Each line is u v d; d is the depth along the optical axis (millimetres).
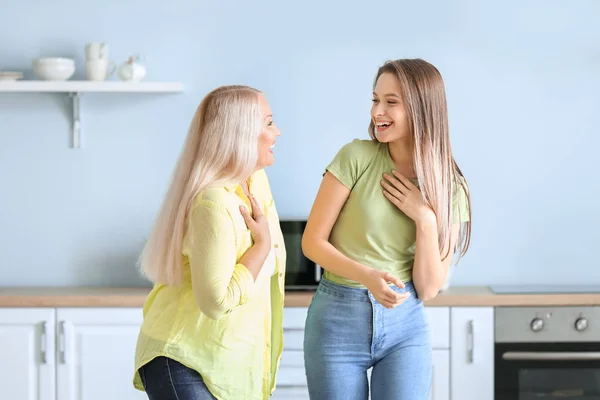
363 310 2461
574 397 3770
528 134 4105
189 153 2340
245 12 4047
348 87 4070
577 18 4070
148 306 2477
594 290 3943
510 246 4137
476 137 4102
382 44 4059
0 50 4055
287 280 3828
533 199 4129
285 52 4055
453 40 4066
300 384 3732
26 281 4121
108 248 4121
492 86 4090
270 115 2385
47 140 4086
